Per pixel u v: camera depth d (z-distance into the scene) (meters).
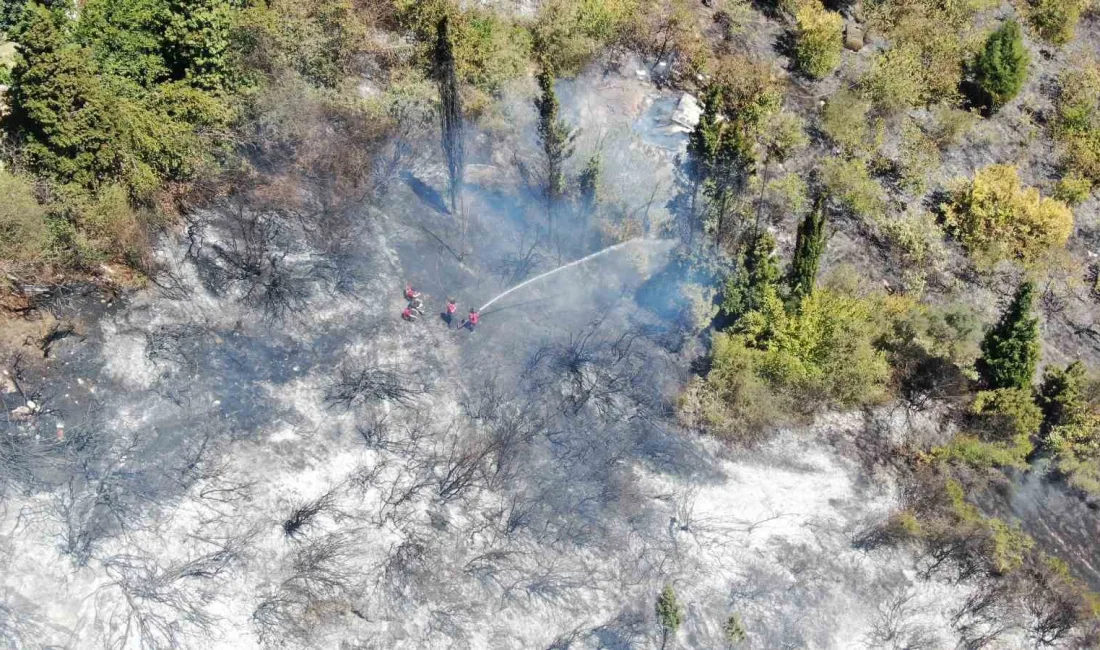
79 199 22.41
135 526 19.75
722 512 23.19
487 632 20.09
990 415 25.95
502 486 22.14
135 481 20.34
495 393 23.66
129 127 23.12
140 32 24.72
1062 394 26.45
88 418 21.02
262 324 23.45
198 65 25.28
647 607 21.14
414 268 25.55
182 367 22.23
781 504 23.75
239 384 22.33
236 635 19.00
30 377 21.17
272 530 20.33
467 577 20.62
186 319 23.08
